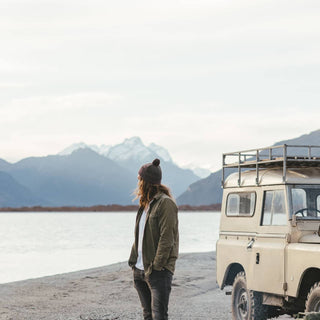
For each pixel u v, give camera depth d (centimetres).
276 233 910
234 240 1031
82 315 1262
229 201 1064
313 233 872
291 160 899
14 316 1258
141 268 638
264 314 955
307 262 821
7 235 9612
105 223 18400
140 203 645
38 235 9475
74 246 5988
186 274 2059
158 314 621
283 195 901
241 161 1027
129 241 7075
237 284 1011
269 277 910
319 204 899
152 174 636
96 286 1805
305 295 863
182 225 14412
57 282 1925
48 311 1330
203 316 1218
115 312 1302
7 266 3412
